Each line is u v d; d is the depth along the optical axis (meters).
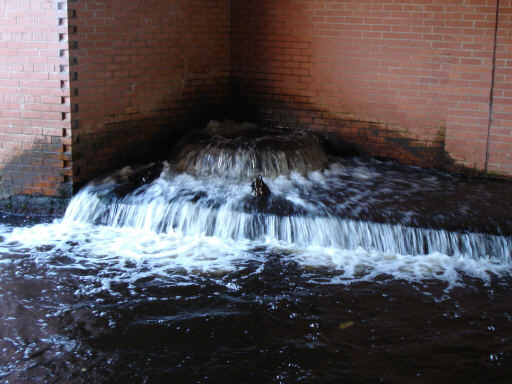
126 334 5.21
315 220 6.67
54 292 5.81
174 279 6.04
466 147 8.05
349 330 5.26
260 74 9.22
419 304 5.61
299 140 8.27
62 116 7.36
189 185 7.59
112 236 6.97
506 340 5.13
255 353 4.98
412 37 8.17
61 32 7.18
